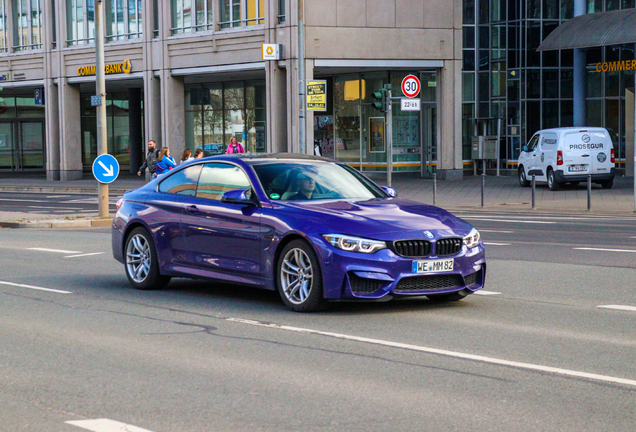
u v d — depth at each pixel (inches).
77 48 1756.9
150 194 431.5
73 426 205.0
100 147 892.0
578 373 253.6
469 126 1627.7
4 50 1903.3
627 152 1483.8
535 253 561.3
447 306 371.9
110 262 544.1
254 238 370.9
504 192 1221.7
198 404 223.5
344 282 339.3
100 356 281.0
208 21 1556.3
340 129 1617.9
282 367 264.2
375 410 217.2
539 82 1546.5
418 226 348.8
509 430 200.2
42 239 700.0
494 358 273.7
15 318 351.6
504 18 1573.6
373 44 1443.2
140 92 1977.1
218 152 1737.2
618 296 393.1
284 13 1435.8
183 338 309.1
